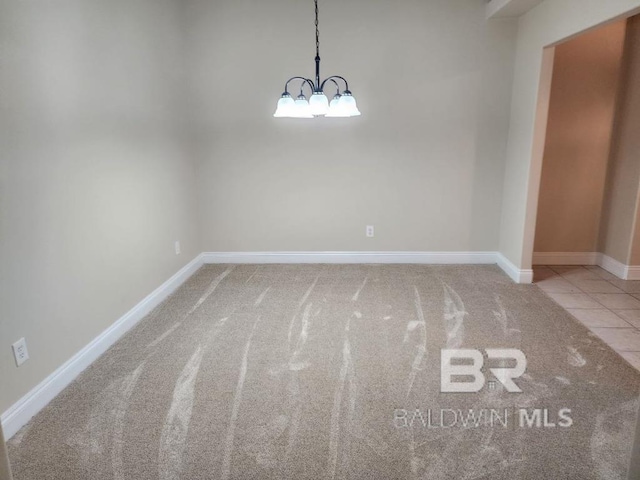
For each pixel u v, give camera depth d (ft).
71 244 8.12
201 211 14.80
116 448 6.38
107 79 9.17
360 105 13.65
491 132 13.65
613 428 6.64
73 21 8.02
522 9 11.84
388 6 12.91
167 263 12.38
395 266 14.61
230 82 13.69
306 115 8.89
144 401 7.48
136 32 10.36
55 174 7.64
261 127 13.99
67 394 7.70
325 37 13.23
